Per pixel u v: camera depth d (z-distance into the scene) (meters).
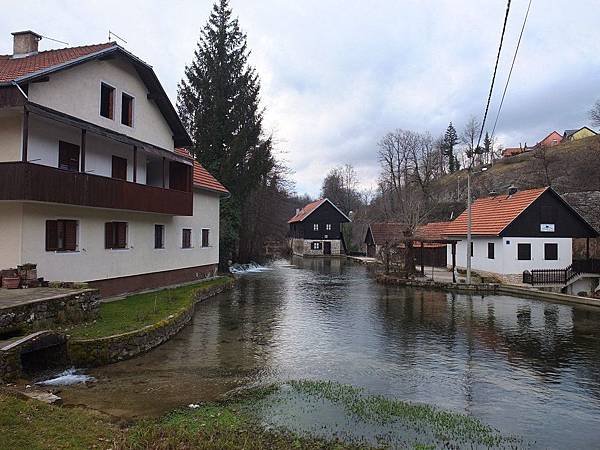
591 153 48.56
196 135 32.22
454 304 19.33
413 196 53.97
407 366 9.94
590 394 8.27
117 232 17.09
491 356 10.81
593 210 34.94
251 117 33.53
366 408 7.38
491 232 27.84
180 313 13.43
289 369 9.62
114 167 17.53
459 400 7.91
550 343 12.14
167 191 18.75
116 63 16.95
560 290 25.64
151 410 7.12
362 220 71.75
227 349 11.16
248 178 32.22
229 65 33.03
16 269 11.91
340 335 13.01
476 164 70.50
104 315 12.29
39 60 15.13
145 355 10.44
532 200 27.16
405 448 5.98
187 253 22.66
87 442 5.26
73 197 13.37
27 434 5.23
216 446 5.51
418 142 69.50
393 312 17.12
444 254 38.97
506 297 21.77
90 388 8.11
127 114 18.11
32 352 8.76
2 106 11.87
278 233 47.38
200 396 7.85
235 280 27.83
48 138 14.14
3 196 11.77
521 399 7.98
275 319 15.35
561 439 6.41
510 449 6.07
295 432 6.38
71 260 14.38
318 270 38.12
